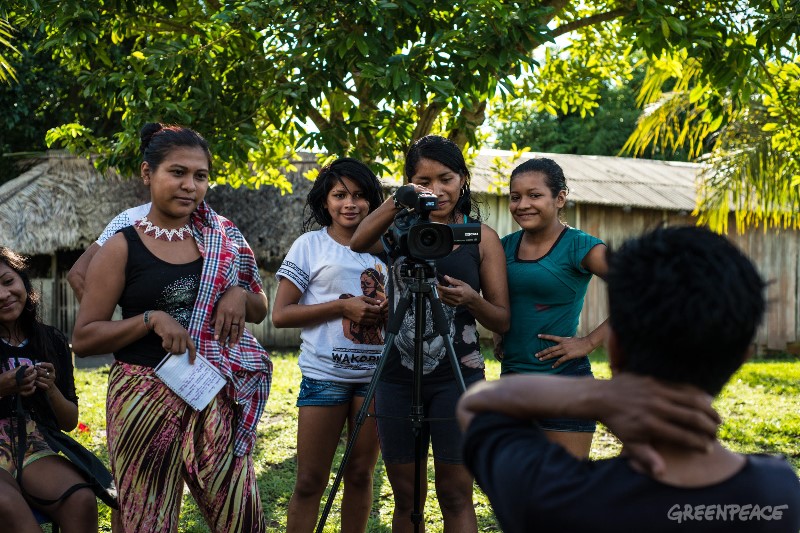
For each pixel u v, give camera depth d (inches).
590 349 128.5
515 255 136.9
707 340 49.0
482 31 199.3
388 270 132.4
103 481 126.0
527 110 337.4
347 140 236.4
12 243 532.7
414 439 130.7
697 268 49.8
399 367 129.6
